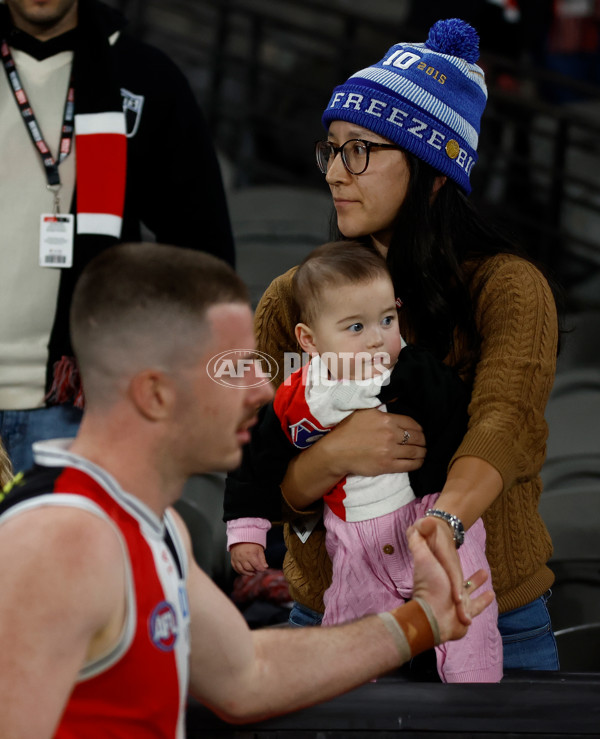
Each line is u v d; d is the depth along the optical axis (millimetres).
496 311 6035
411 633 4961
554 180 20281
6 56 8039
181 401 3996
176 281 3969
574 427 13289
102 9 8328
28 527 3693
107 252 4098
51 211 7973
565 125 19906
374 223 6301
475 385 5930
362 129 6238
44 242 7895
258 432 6289
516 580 6418
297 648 4891
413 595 5125
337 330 6047
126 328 3922
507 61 20078
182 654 4105
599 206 20469
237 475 6434
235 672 4688
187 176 8586
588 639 9359
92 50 8078
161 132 8422
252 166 22297
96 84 8039
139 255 4062
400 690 5207
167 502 4152
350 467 6059
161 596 3965
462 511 5406
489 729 4926
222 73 22453
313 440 6211
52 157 8008
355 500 6172
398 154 6195
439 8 21375
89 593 3652
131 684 3869
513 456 5637
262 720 4953
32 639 3564
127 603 3818
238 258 17266
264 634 4941
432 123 6199
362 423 6062
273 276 16844
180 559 4332
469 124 6430
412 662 6418
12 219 7922
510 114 22000
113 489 3910
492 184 22672
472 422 5809
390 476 6117
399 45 6535
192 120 8562
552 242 20750
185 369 3965
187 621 4188
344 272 6004
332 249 6195
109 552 3748
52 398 7938
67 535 3684
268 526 6539
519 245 6594
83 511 3758
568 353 16750
